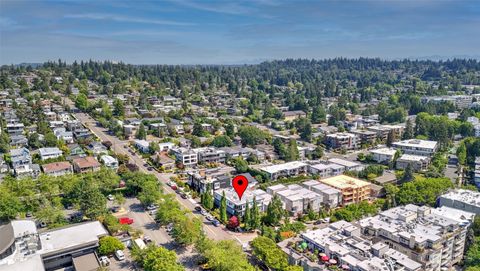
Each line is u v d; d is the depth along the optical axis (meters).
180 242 97.69
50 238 93.81
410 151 192.25
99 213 109.69
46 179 127.69
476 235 101.94
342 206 131.12
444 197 120.81
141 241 99.88
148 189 122.88
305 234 97.62
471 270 83.00
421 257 86.69
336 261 87.00
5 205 108.44
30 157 157.62
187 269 88.94
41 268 80.75
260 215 114.12
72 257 90.25
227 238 104.81
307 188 136.75
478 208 112.62
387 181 152.00
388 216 104.94
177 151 175.38
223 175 146.38
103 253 92.62
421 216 103.31
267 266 89.94
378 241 94.19
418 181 131.88
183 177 154.38
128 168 154.88
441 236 91.12
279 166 162.75
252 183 146.75
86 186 115.56
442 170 167.12
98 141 196.00
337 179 144.75
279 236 100.69
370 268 80.06
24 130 199.25
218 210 121.31
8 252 84.62
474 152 182.75
